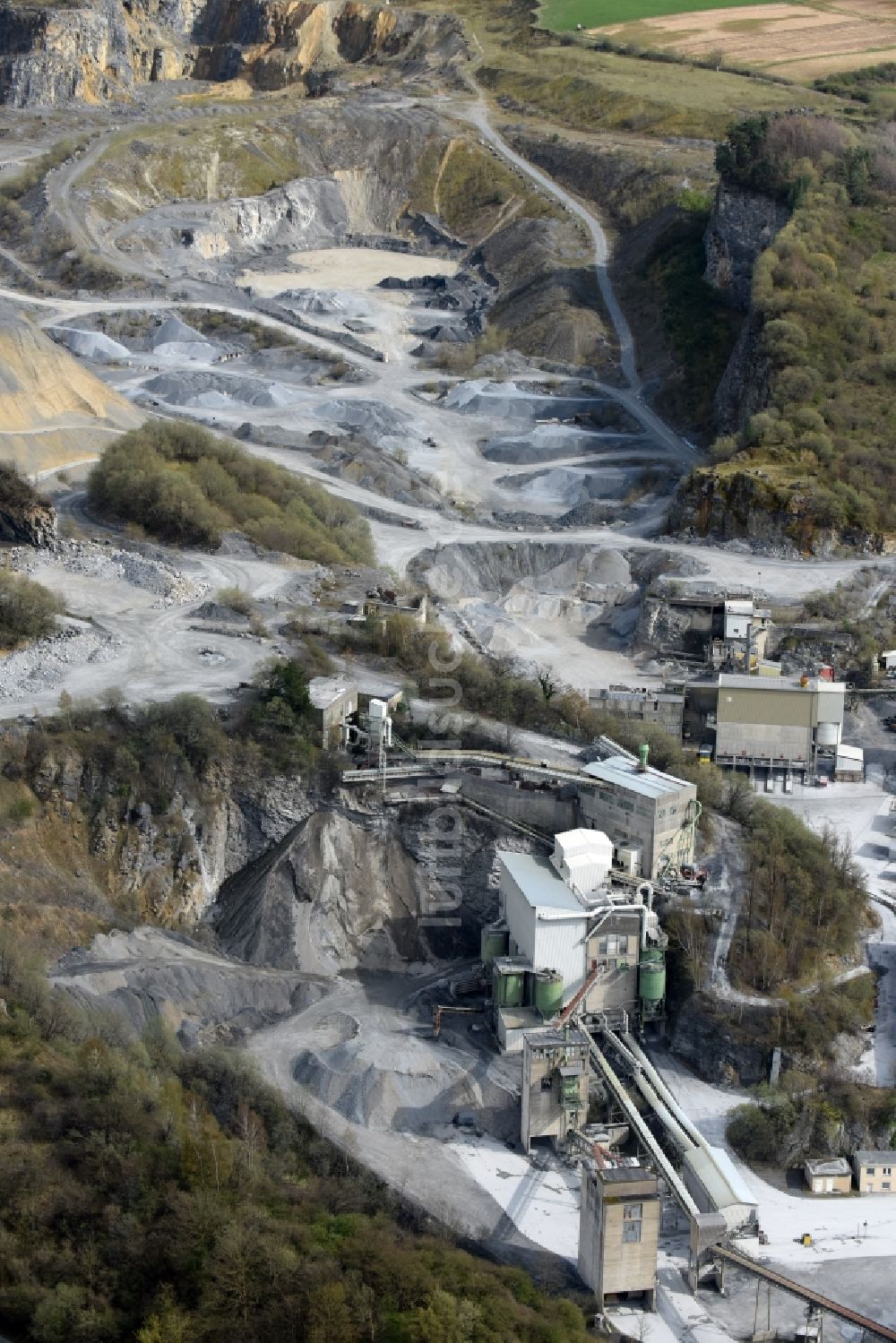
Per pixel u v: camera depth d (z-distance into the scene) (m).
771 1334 130.50
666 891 172.38
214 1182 133.00
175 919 174.38
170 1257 125.25
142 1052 147.25
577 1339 123.75
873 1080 159.00
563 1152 150.25
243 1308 121.94
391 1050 157.00
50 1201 129.12
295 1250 127.31
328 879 176.38
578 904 163.50
